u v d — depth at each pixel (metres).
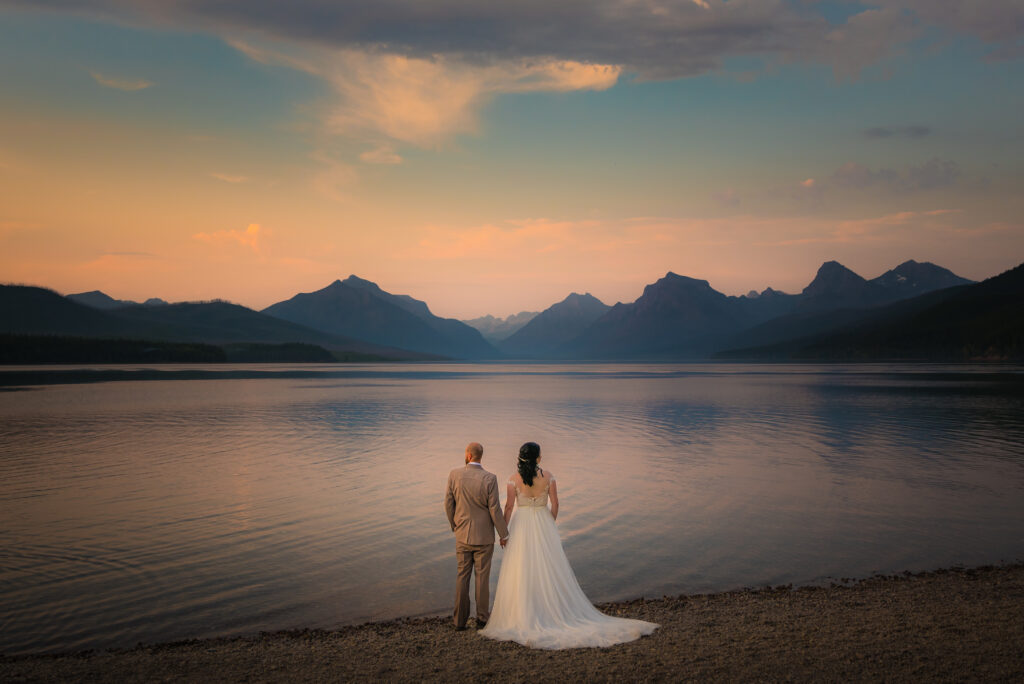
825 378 104.69
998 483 18.19
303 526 13.81
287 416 40.88
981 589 9.11
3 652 7.49
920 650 6.41
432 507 15.64
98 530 13.41
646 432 32.16
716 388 77.94
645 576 10.41
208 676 6.22
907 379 94.31
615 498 16.44
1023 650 6.35
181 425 35.06
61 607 9.09
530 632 7.13
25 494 17.09
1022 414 40.28
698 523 13.87
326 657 6.73
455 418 39.94
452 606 9.20
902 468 20.89
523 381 105.38
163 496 16.86
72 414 41.34
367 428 34.12
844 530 13.19
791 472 20.28
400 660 6.53
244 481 19.02
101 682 6.11
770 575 10.39
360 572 10.78
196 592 9.75
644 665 6.13
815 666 6.00
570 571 7.72
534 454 7.79
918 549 11.78
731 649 6.57
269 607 9.13
